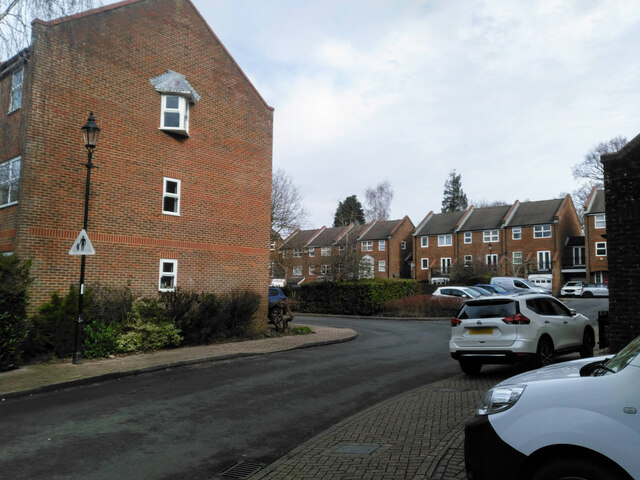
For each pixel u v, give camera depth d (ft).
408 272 201.77
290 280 208.23
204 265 54.24
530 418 10.19
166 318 44.96
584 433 9.52
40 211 41.83
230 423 21.70
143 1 50.55
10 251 42.04
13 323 33.78
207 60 56.29
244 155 59.62
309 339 52.60
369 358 40.60
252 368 35.81
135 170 48.62
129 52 49.01
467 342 31.81
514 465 10.07
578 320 36.04
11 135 45.42
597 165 159.12
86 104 45.37
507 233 169.78
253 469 16.37
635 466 9.06
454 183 274.57
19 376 31.32
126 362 36.70
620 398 9.61
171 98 52.11
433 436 18.84
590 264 156.46
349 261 133.28
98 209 45.55
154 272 49.49
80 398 26.58
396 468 15.52
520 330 30.45
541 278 155.02
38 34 42.45
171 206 52.08
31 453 17.57
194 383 30.40
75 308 39.24
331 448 18.02
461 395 25.75
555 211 166.50
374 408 23.61
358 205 253.85
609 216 30.01
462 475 14.37
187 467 16.44
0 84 47.93
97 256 45.16
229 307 51.75
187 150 53.42
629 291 29.12
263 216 61.31
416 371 34.55
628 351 11.38
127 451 17.92
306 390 28.37
